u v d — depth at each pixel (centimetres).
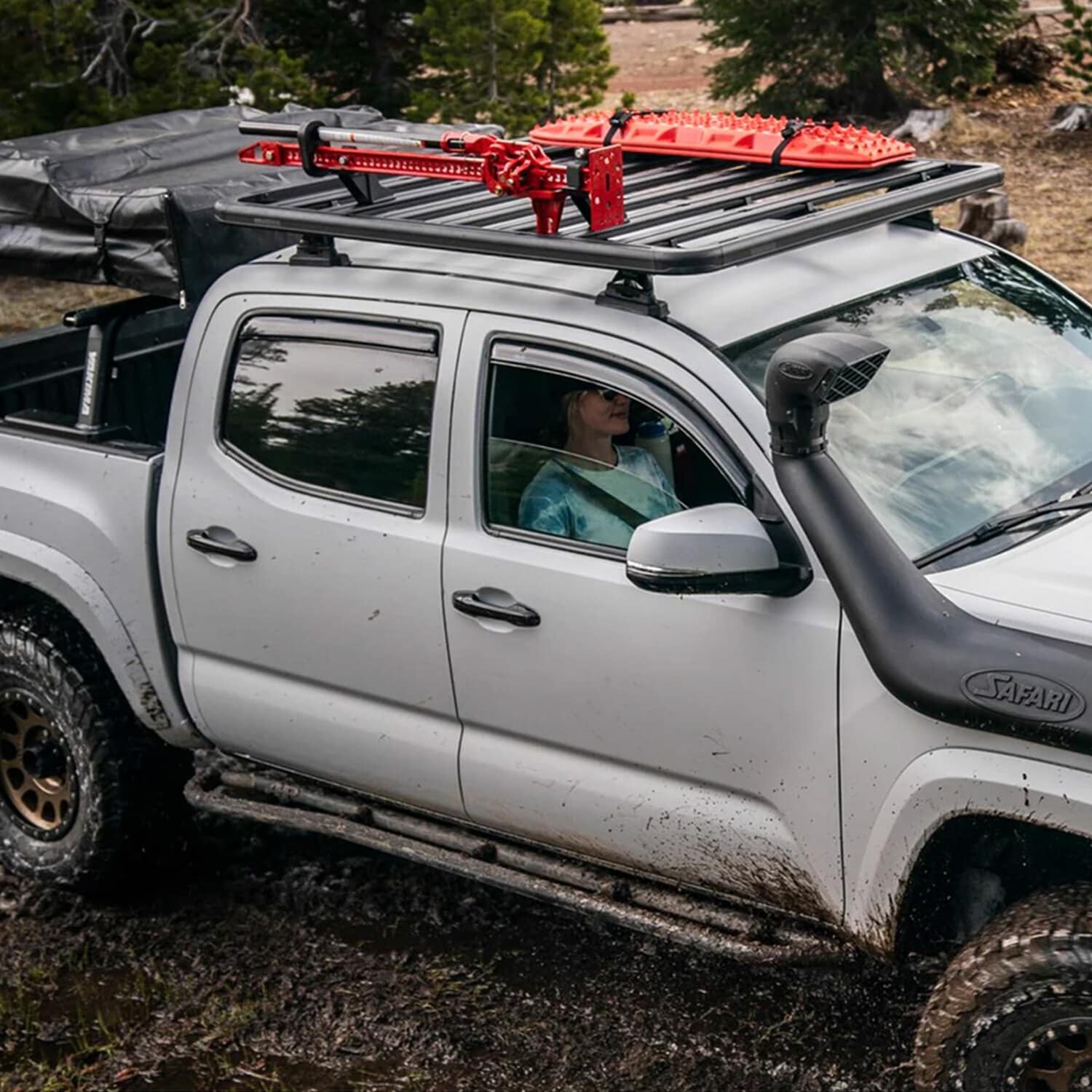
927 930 357
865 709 334
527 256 355
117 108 1230
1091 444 393
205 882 505
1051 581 331
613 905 390
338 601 411
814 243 412
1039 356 410
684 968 444
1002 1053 323
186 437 436
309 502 414
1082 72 1639
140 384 557
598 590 367
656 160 486
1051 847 346
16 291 1148
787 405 322
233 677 444
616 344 366
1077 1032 315
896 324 394
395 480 402
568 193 357
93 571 456
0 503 471
